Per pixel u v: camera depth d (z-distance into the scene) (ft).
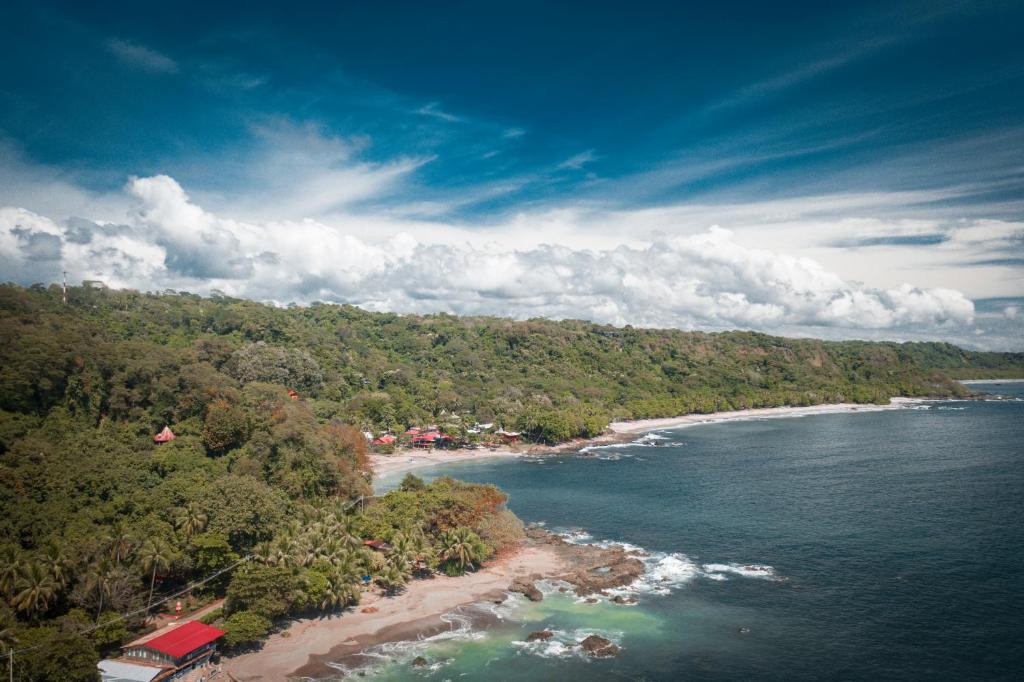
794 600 334.65
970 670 262.88
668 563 394.32
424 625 313.73
